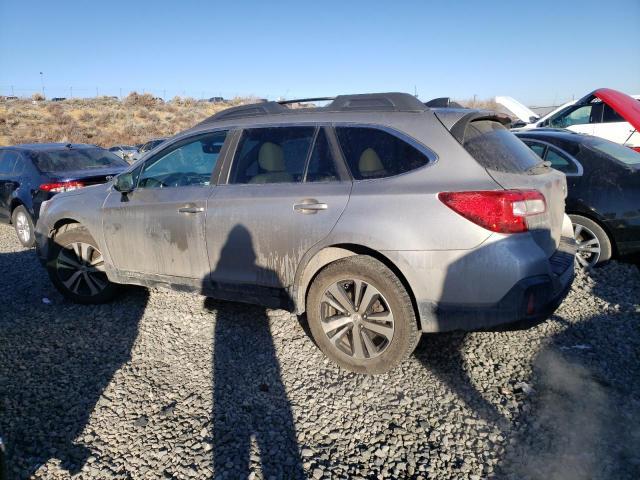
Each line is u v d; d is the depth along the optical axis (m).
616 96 7.95
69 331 4.31
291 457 2.68
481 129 3.42
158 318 4.52
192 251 4.00
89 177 7.51
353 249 3.40
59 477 2.58
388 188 3.22
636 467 2.48
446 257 3.02
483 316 3.00
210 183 3.96
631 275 5.09
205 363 3.70
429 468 2.55
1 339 4.19
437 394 3.19
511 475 2.48
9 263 6.71
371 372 3.39
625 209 5.10
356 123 3.49
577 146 5.55
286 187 3.59
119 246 4.46
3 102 47.00
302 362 3.65
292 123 3.73
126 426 2.98
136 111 45.62
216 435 2.87
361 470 2.56
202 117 45.72
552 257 3.37
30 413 3.12
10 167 8.22
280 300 3.67
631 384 3.22
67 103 47.59
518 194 2.96
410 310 3.20
